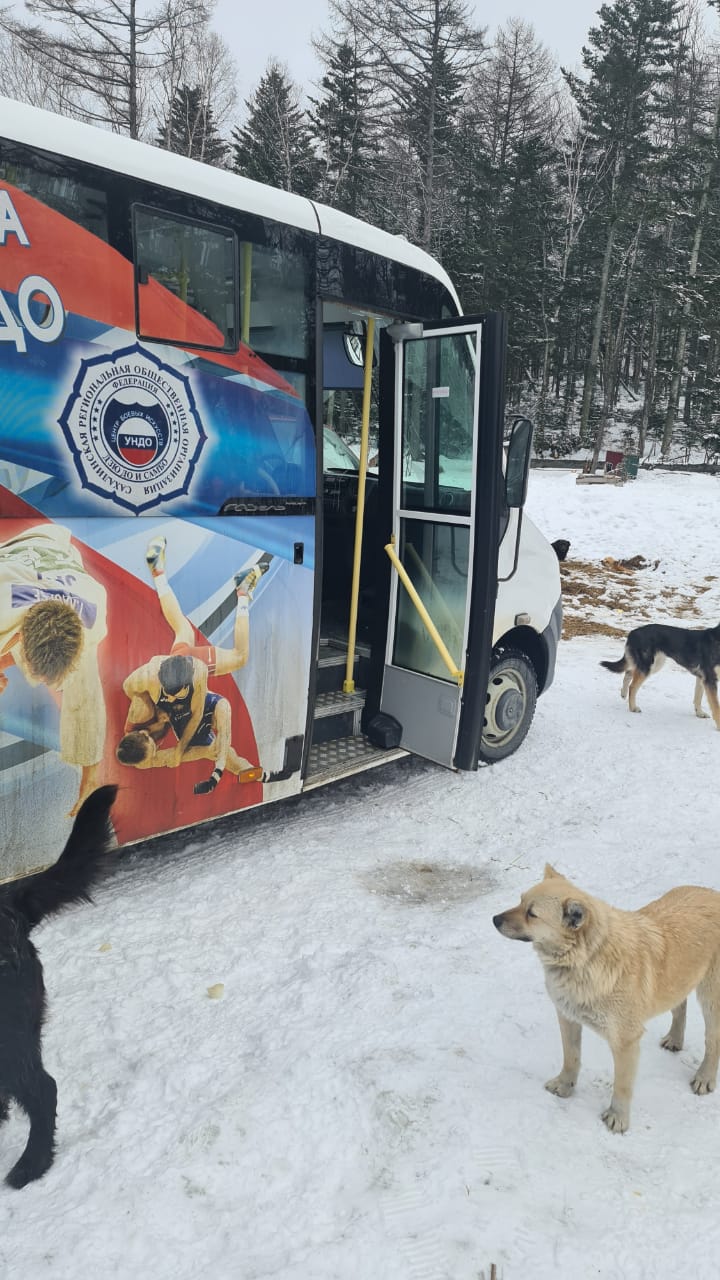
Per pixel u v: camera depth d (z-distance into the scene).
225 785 4.72
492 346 5.23
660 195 37.41
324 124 39.62
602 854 5.29
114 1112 3.10
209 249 4.23
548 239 44.62
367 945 4.19
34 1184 2.81
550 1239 2.58
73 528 3.83
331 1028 3.56
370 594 6.77
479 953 4.15
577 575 16.05
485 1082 3.25
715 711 7.81
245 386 4.50
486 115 42.66
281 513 4.79
